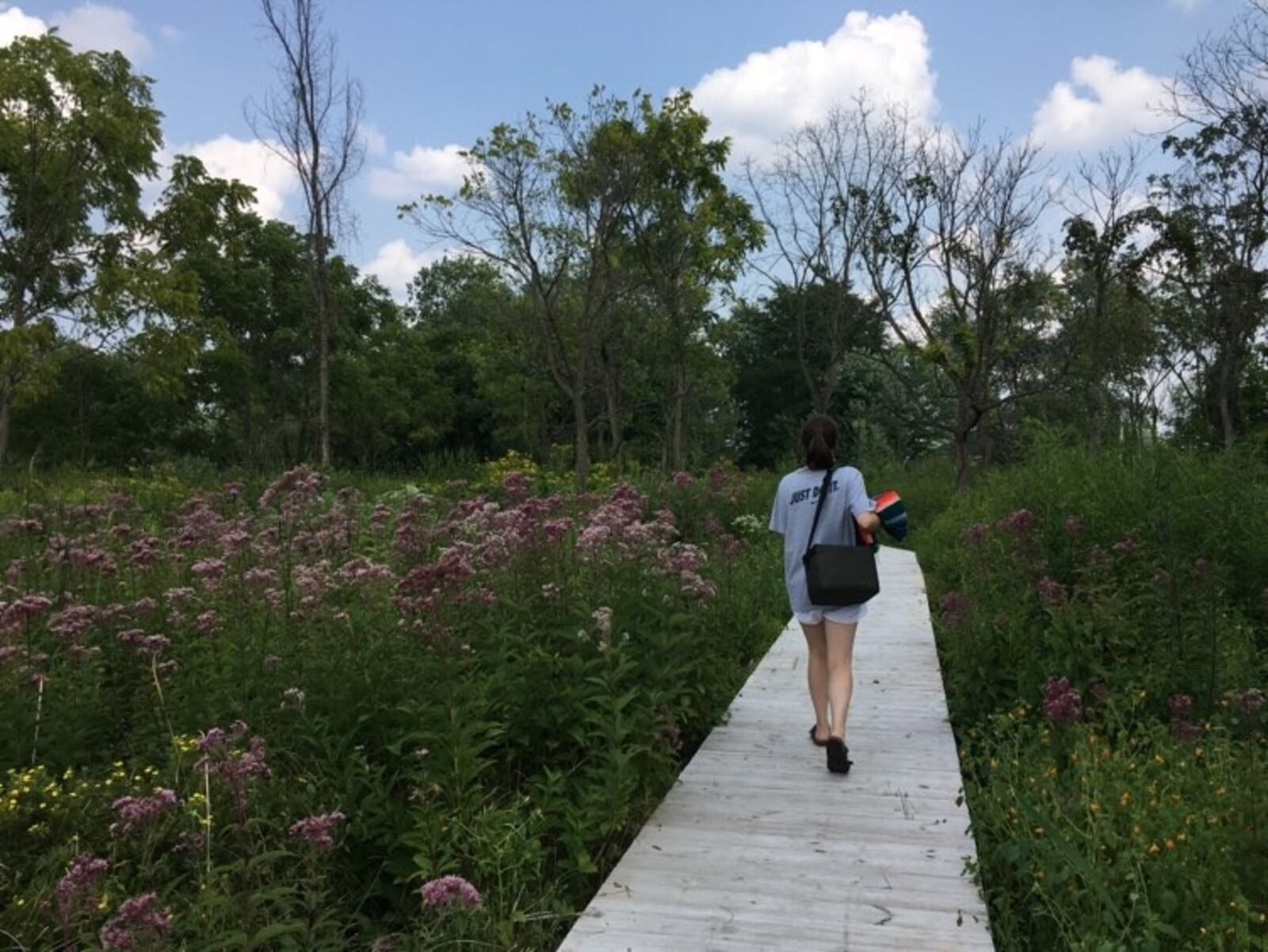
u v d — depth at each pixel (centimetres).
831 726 532
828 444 549
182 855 391
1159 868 359
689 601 611
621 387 2517
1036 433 1235
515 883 399
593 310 2139
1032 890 369
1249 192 2388
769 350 5484
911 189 2198
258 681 463
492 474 1873
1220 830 368
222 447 3769
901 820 472
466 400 5031
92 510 840
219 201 2495
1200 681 579
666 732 519
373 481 1703
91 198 2155
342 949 367
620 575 568
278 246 3503
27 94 1995
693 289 2364
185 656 522
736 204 2262
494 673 480
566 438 4328
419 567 452
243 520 731
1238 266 2430
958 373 2267
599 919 377
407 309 6431
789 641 872
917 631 938
